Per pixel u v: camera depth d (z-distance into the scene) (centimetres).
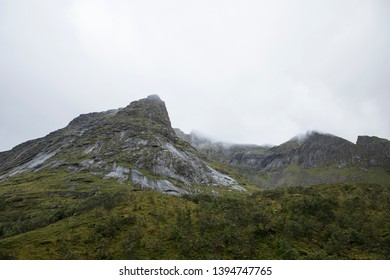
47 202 15212
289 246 5366
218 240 5484
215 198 8631
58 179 19775
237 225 6109
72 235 5494
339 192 8406
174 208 7106
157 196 8000
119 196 7800
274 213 6925
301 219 6475
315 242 5856
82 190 17050
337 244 5662
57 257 4806
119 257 4906
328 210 7094
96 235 5475
